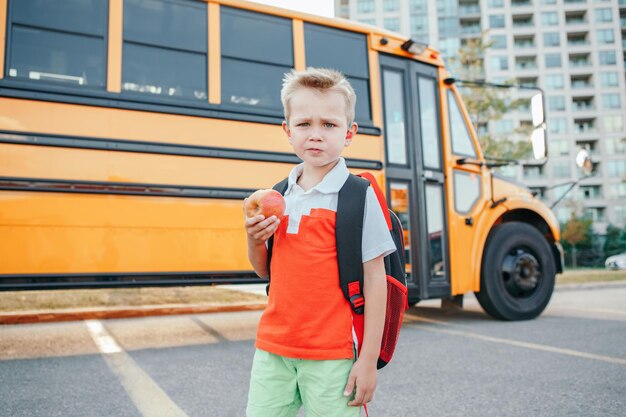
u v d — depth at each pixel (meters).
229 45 4.30
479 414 2.57
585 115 58.38
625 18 60.78
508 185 5.90
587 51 59.03
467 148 5.66
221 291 8.12
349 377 1.27
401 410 2.63
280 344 1.31
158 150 3.87
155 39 4.02
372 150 4.80
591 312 6.37
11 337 4.59
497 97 19.81
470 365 3.56
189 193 3.95
